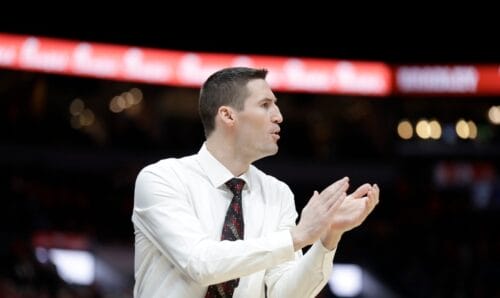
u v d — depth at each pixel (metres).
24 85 28.86
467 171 32.22
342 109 33.12
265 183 5.24
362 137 31.95
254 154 5.06
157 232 4.83
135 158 29.61
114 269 23.73
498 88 26.86
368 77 27.19
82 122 32.25
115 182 26.89
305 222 4.59
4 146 28.28
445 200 28.62
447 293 24.44
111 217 25.83
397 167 31.53
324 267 4.74
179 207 4.86
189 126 30.86
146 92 32.72
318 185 30.75
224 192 5.04
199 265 4.61
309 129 31.56
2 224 23.11
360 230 26.69
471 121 32.94
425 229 26.75
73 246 23.39
